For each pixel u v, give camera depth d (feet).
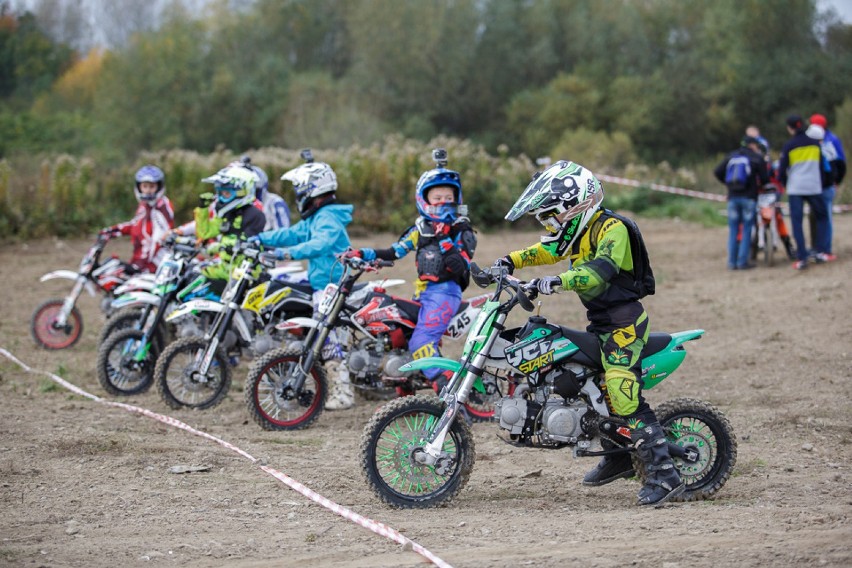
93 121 352.90
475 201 161.58
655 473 43.73
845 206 178.09
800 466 50.29
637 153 354.95
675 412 44.50
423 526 41.29
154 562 37.06
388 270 124.06
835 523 39.83
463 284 58.34
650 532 39.37
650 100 366.63
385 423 43.60
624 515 42.29
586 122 364.79
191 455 53.01
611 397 42.39
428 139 366.63
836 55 380.58
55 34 570.05
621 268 42.09
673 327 88.63
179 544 39.09
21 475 48.78
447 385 44.14
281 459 53.01
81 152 318.86
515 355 42.96
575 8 400.67
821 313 89.51
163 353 64.23
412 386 59.16
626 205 182.19
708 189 206.39
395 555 37.45
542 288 40.75
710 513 42.09
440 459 44.06
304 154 65.62
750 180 114.32
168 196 155.43
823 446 54.03
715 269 119.55
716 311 93.97
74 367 78.64
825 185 110.73
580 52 394.11
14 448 53.67
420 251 57.67
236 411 64.64
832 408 61.21
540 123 372.38
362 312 58.65
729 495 45.37
